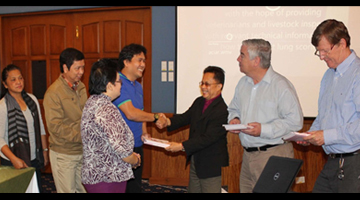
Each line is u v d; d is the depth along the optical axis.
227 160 1.92
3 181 1.38
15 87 1.97
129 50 1.96
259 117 1.78
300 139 1.53
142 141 2.12
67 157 2.08
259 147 1.76
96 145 1.53
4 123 1.93
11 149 1.94
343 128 1.46
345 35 1.48
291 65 3.16
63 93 2.05
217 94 1.94
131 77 2.01
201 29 3.29
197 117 1.99
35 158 2.12
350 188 1.49
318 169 3.10
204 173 1.86
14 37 3.84
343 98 1.51
